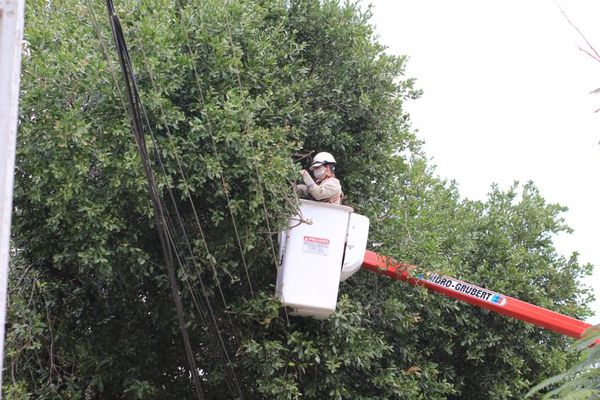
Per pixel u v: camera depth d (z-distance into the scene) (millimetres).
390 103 12414
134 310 11680
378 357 11883
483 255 14797
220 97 10336
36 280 10742
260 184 9891
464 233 14664
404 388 12219
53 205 9453
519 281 14359
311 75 12047
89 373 11398
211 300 11070
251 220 10008
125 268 10344
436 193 14398
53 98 9523
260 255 10477
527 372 14359
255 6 11359
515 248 14836
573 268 15312
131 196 9844
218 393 12438
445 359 14203
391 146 12508
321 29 12227
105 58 9734
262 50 10914
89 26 10109
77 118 9398
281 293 9930
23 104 9422
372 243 12258
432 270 11836
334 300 9891
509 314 11305
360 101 12047
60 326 11148
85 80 9602
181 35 10391
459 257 14211
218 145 10031
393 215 12297
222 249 10414
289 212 10000
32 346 10234
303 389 11617
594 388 5285
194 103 10195
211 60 10359
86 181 9766
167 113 9836
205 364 12430
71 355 11344
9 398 10016
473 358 13711
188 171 10000
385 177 12609
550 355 14164
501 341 13945
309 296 9867
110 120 9742
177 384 12508
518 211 15664
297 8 12203
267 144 10258
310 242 9938
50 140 9344
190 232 10641
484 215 15656
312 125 11961
